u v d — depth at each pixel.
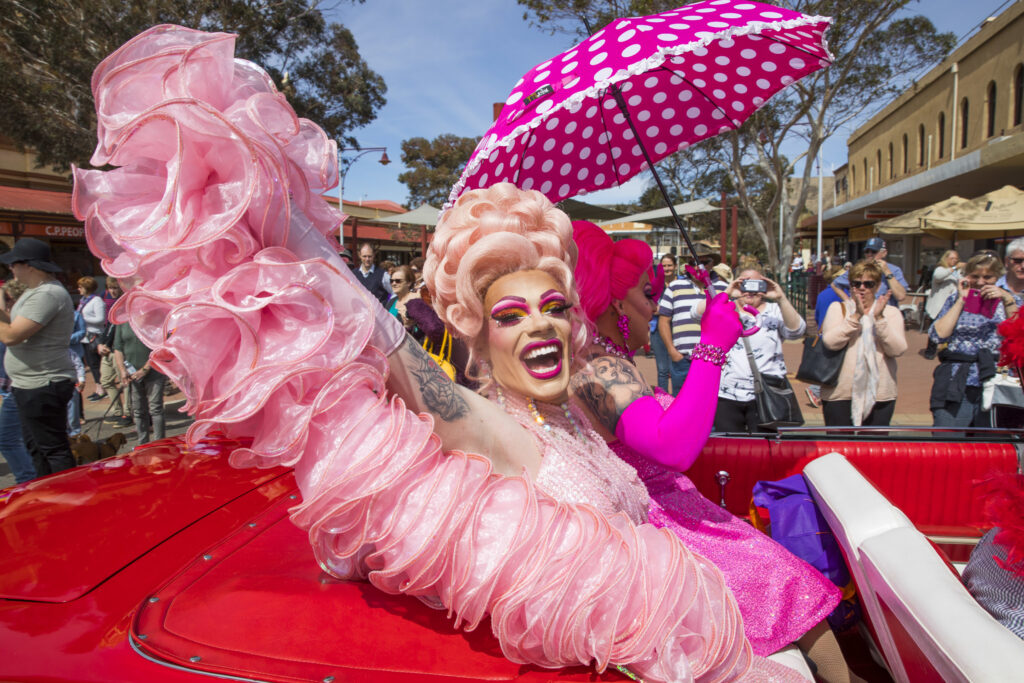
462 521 1.14
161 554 1.46
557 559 1.12
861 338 4.25
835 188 41.31
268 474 1.89
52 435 4.64
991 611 1.34
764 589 1.63
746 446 2.50
